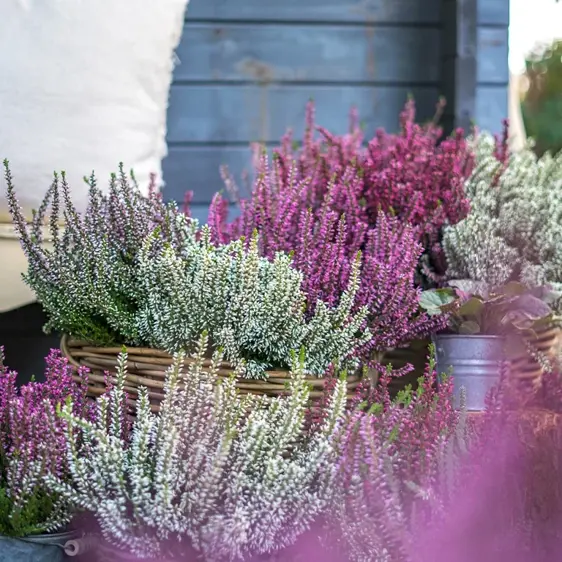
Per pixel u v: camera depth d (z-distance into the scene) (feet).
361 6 8.47
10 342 7.66
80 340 5.02
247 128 8.40
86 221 4.97
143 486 3.87
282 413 4.12
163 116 6.24
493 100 8.21
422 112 8.66
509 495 3.67
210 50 8.27
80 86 5.62
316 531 4.04
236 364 4.51
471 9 8.07
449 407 4.20
